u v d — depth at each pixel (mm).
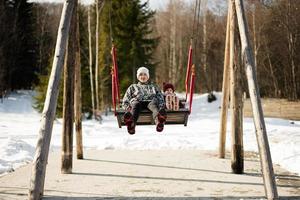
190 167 9031
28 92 48312
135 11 35312
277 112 28516
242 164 8289
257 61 38875
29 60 50000
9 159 9859
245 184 7195
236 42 8242
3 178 7723
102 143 13789
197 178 7742
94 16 36688
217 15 45188
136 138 15031
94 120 27516
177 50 56938
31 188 5672
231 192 6527
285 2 35969
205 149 12656
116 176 7941
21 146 11586
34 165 5750
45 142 5855
